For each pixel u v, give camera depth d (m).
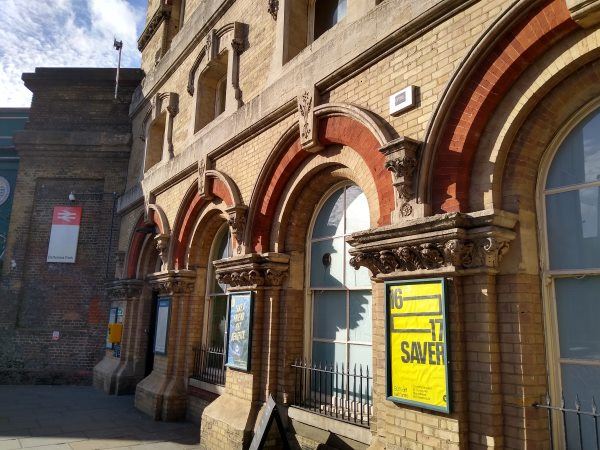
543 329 4.27
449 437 4.30
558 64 4.15
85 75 17.66
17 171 18.98
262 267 7.47
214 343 9.81
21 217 16.88
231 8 10.18
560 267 4.30
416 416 4.63
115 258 16.11
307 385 7.04
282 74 7.77
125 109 17.61
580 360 4.07
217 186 9.39
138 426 9.46
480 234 4.32
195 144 10.56
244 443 6.93
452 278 4.50
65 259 16.53
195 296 10.27
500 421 4.14
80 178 17.16
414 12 5.42
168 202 11.91
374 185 5.84
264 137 8.12
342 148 6.49
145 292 14.03
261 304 7.61
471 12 4.88
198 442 8.31
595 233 4.13
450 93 4.79
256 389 7.34
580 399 4.03
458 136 4.73
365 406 6.05
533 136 4.45
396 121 5.50
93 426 9.50
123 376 13.43
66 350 15.90
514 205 4.42
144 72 17.14
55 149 17.28
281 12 8.16
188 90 11.51
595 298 4.07
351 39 6.33
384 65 5.83
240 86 9.34
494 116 4.61
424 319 4.63
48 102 17.86
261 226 7.75
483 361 4.25
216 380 9.16
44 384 15.51
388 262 5.00
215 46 10.41
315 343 7.13
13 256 16.56
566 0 3.95
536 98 4.35
